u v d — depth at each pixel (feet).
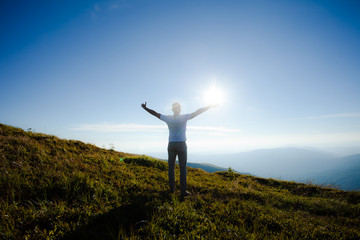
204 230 10.50
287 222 13.61
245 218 13.39
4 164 16.69
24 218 9.10
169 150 17.49
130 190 17.25
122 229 8.97
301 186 39.22
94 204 12.10
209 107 16.66
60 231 8.51
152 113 17.52
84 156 28.78
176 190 20.81
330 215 20.16
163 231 9.46
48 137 36.60
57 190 13.47
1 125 35.14
